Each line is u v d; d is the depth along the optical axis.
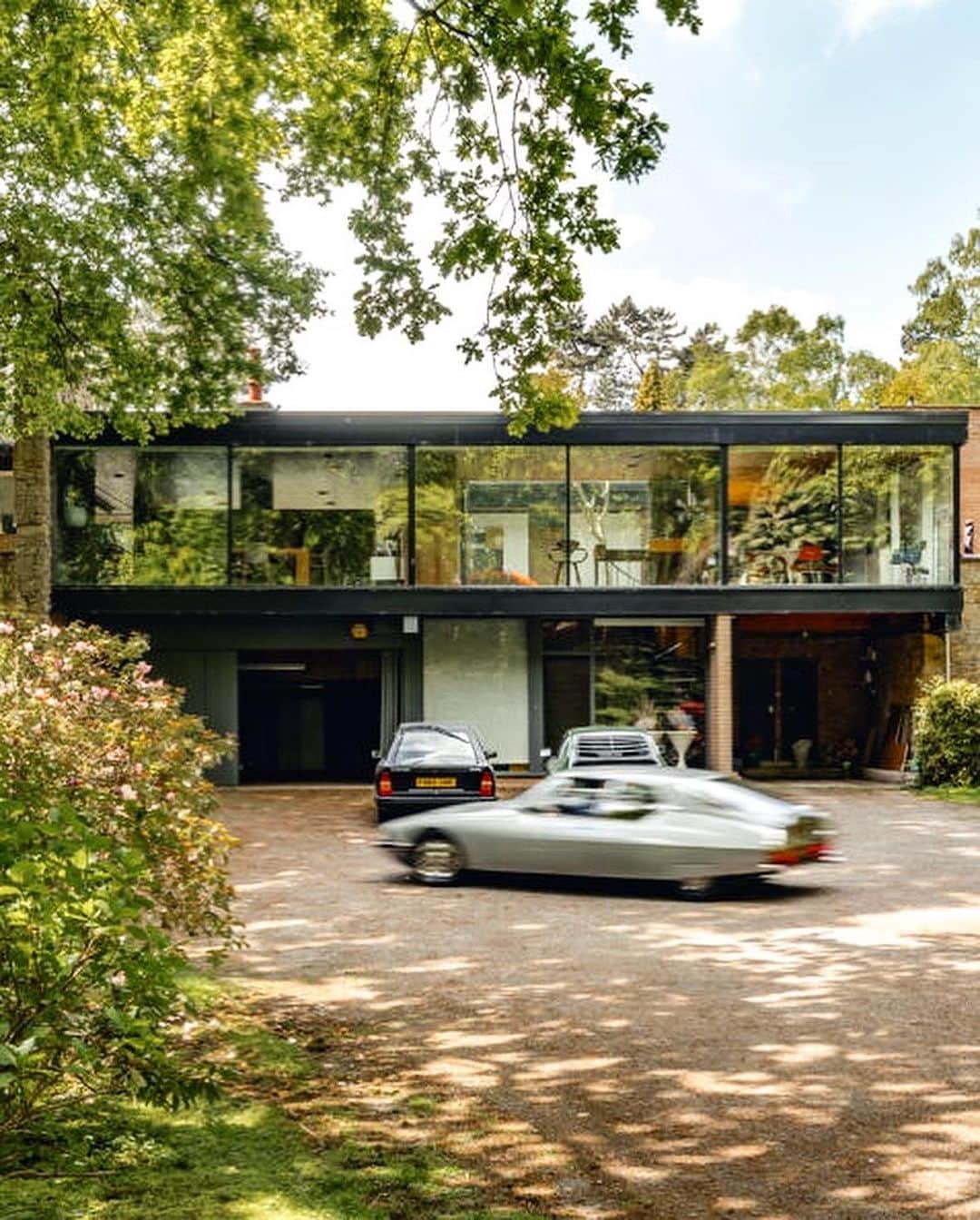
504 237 10.45
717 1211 4.80
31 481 21.20
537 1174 5.18
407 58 11.08
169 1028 7.09
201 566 23.91
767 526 24.22
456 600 23.70
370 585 23.86
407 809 16.28
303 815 19.69
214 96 11.69
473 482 24.09
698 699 25.12
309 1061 6.84
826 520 24.22
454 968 9.25
